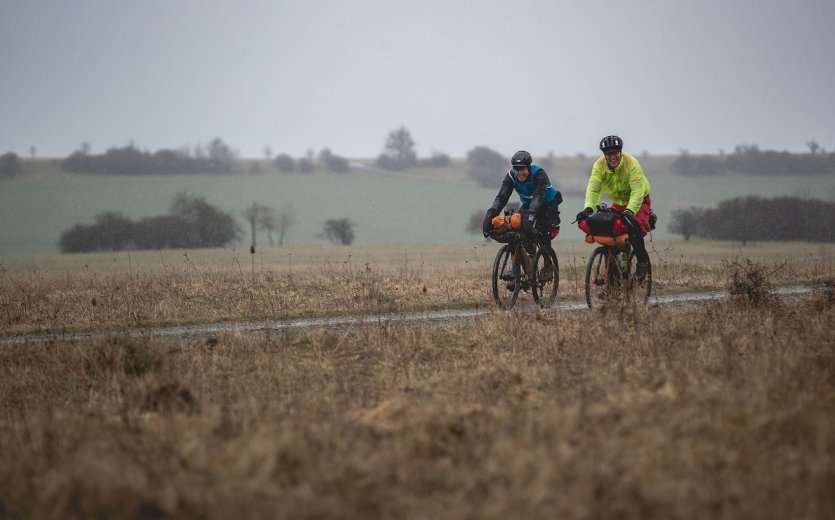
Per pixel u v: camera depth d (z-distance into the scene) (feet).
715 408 56.95
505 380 72.79
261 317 123.13
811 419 54.19
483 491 45.16
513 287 119.44
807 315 100.27
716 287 158.20
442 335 98.37
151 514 45.24
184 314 127.44
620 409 58.03
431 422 56.13
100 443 56.85
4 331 114.73
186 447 53.01
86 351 92.27
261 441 52.13
